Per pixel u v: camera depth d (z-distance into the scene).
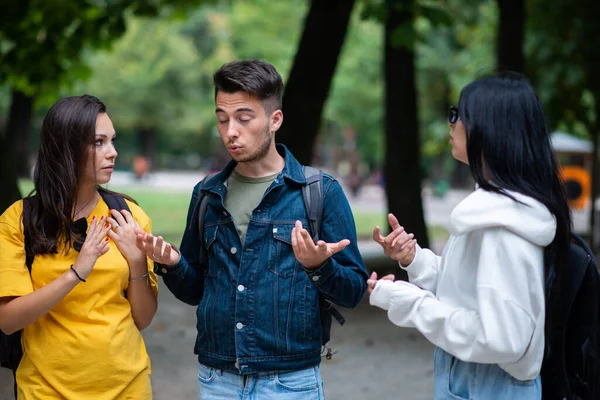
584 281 2.48
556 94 17.12
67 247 2.82
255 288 2.83
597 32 13.99
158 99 46.69
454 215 2.36
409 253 2.71
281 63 31.11
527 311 2.28
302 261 2.65
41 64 10.28
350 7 9.63
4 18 9.82
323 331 2.98
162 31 43.78
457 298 2.43
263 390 2.85
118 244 2.85
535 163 2.37
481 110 2.40
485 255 2.31
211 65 44.25
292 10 32.34
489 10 20.12
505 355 2.26
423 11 9.13
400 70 11.17
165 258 2.81
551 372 2.51
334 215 2.90
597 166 17.25
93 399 2.81
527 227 2.29
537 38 15.50
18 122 26.67
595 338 2.50
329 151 58.78
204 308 2.90
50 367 2.78
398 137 11.24
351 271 2.84
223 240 2.90
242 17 33.09
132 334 2.91
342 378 6.18
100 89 44.56
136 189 34.75
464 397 2.49
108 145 2.86
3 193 8.77
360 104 38.25
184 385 5.91
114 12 10.17
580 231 19.17
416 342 7.41
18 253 2.80
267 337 2.82
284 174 2.88
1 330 2.86
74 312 2.80
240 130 2.79
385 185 11.47
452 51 32.22
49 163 2.78
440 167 40.69
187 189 35.84
